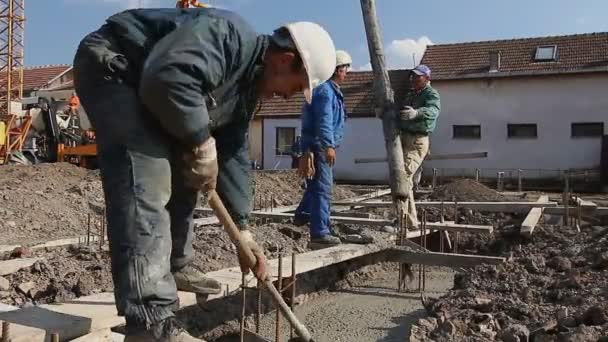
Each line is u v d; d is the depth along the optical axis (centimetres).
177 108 252
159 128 272
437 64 2584
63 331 302
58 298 461
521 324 398
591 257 568
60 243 664
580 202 919
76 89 282
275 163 2683
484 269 550
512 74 2383
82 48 278
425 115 743
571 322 380
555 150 2355
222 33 265
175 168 288
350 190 1409
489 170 2436
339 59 595
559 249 646
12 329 293
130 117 266
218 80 267
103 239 645
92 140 1975
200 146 267
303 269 495
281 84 294
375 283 647
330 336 467
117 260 261
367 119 2567
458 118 2484
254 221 857
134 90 272
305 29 293
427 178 2477
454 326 387
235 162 350
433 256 608
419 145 757
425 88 762
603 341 342
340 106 609
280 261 427
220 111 288
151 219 262
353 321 505
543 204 905
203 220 804
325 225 612
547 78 2362
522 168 2395
